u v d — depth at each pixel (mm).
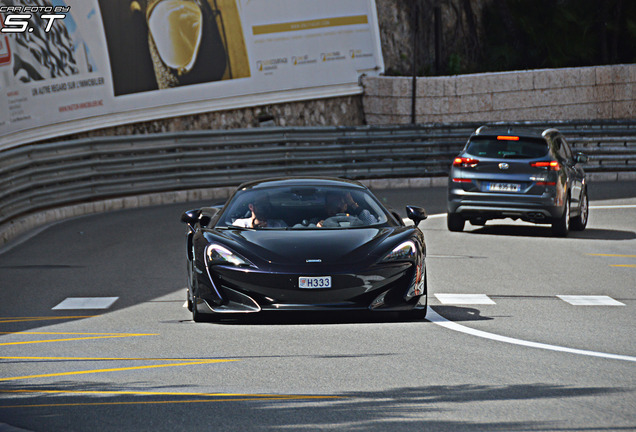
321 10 71812
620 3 83375
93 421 13250
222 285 20359
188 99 63844
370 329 20406
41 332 20719
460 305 23781
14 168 44438
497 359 17344
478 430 12633
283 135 60656
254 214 22500
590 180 64125
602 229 41781
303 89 70375
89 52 57719
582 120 64062
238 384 15438
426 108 71188
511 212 38719
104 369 16750
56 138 55750
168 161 56031
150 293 26266
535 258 32656
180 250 35438
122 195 54281
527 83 71062
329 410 13703
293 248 20516
